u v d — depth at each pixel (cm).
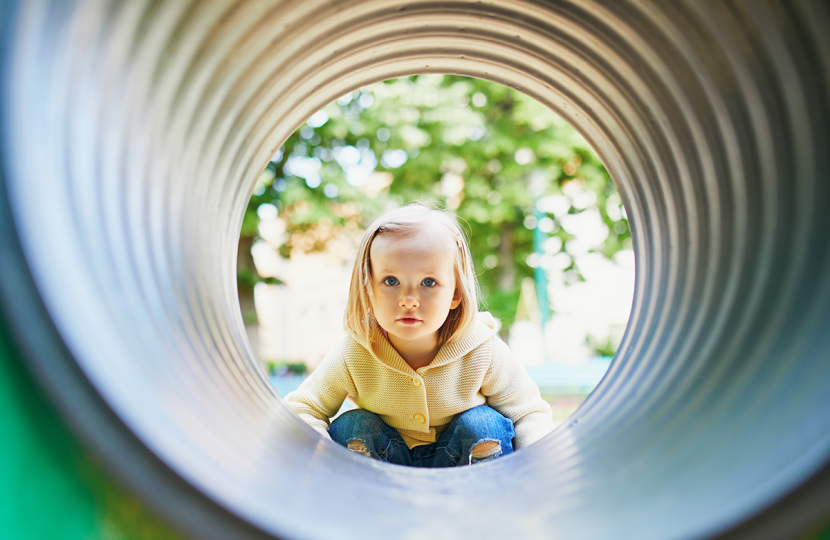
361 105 1081
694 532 105
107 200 128
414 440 258
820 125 143
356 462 195
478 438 239
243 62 194
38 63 105
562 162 1205
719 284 179
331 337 1855
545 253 1335
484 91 1145
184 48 161
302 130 1057
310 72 237
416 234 234
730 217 182
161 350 129
